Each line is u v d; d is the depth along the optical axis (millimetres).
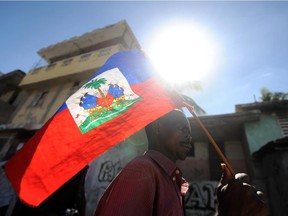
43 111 16031
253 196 1262
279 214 5652
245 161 8234
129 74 2035
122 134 1539
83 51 19047
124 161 9086
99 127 1615
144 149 9078
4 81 20859
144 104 1727
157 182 966
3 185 8891
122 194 846
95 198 8516
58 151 1485
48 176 1394
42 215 8477
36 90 18797
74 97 1771
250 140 7551
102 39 17594
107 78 1952
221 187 1424
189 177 8648
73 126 1603
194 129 8641
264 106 8180
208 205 7844
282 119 7848
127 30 16781
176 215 918
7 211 8203
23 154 1455
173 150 1286
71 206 9078
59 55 20250
